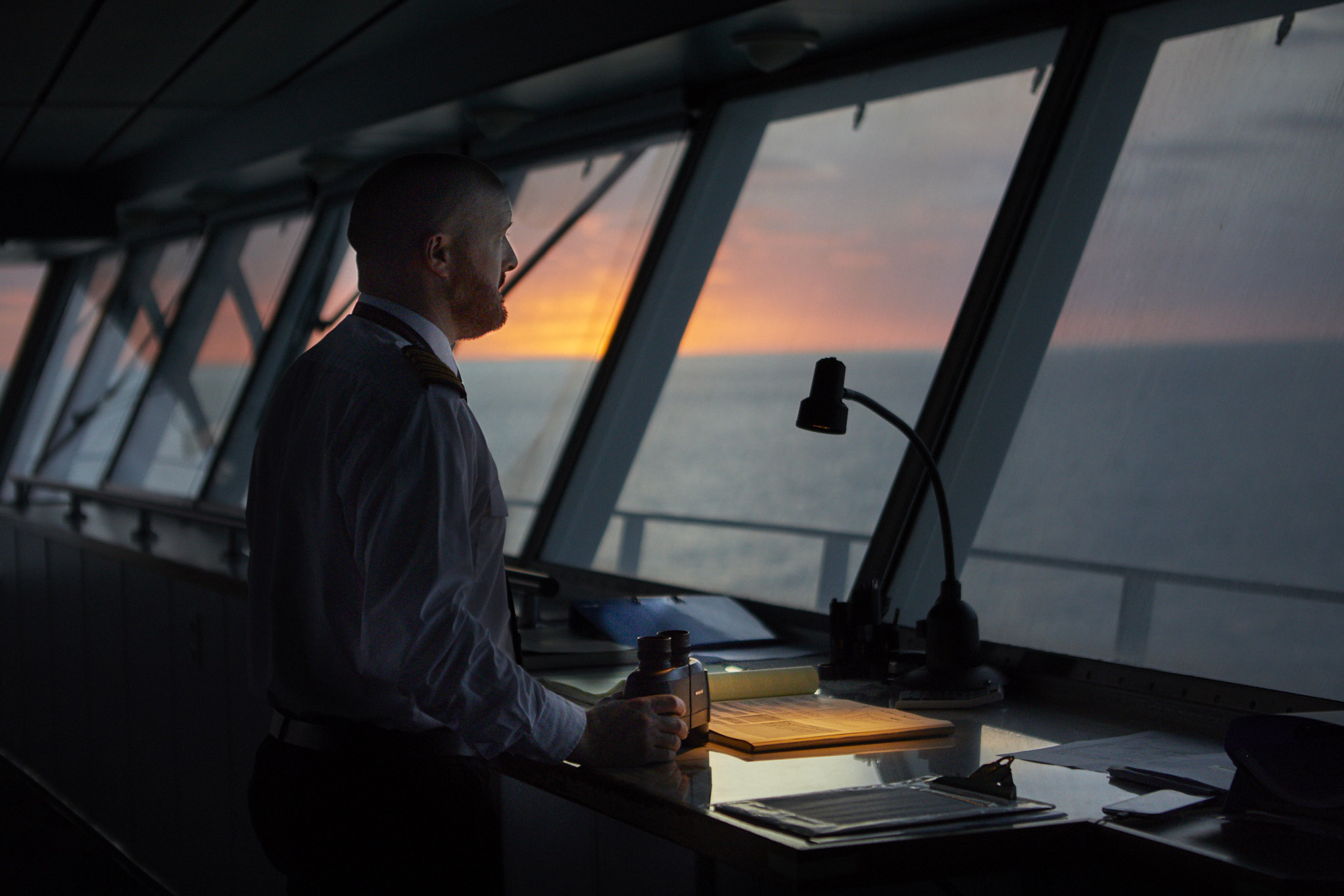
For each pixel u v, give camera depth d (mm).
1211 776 1361
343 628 1521
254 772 1658
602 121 3604
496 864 1638
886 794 1310
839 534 4434
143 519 4070
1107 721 1798
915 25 2766
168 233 6398
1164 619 21203
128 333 6668
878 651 2066
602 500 3314
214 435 5332
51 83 4133
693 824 1257
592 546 3277
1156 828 1207
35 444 7379
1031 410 22047
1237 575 21281
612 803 1402
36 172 5863
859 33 2834
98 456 6348
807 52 3006
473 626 1429
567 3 3166
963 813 1221
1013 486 21328
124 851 4008
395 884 1568
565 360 12664
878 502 22750
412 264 1580
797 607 2484
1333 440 21172
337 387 1490
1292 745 1223
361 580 1514
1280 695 1697
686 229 3395
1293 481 21375
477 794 1607
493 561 1604
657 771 1450
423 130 4039
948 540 1952
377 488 1432
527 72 3332
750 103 3270
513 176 4066
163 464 5520
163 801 3641
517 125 3723
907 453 2463
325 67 4043
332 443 1470
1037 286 2492
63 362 7402
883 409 1913
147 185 5605
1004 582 20719
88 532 4230
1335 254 19969
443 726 1591
